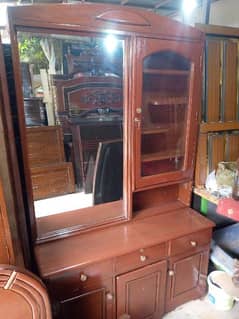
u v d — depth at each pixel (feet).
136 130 4.45
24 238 4.18
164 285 4.83
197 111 4.99
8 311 2.75
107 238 4.49
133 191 4.80
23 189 3.99
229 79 5.26
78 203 4.85
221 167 5.38
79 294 3.97
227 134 5.53
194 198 5.70
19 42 3.54
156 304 4.87
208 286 5.43
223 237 6.09
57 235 4.37
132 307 4.58
